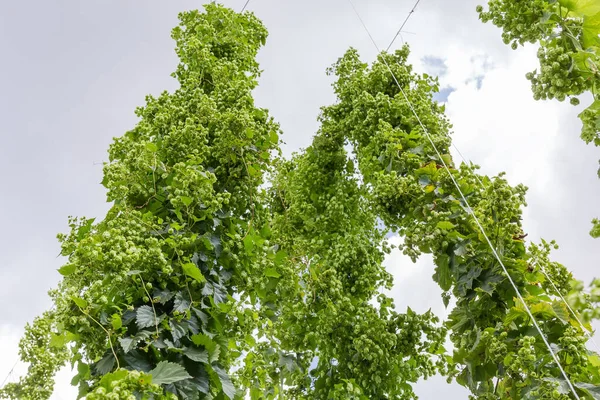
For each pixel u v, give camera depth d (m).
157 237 3.02
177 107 3.77
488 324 2.82
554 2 2.53
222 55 4.77
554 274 2.75
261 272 3.45
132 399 1.95
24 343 4.05
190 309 2.78
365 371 4.29
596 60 2.46
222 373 2.72
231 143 3.52
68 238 2.84
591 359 2.24
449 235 3.02
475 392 2.70
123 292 2.68
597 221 2.08
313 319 4.65
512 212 2.82
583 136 2.41
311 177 5.75
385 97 4.51
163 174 3.23
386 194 3.58
